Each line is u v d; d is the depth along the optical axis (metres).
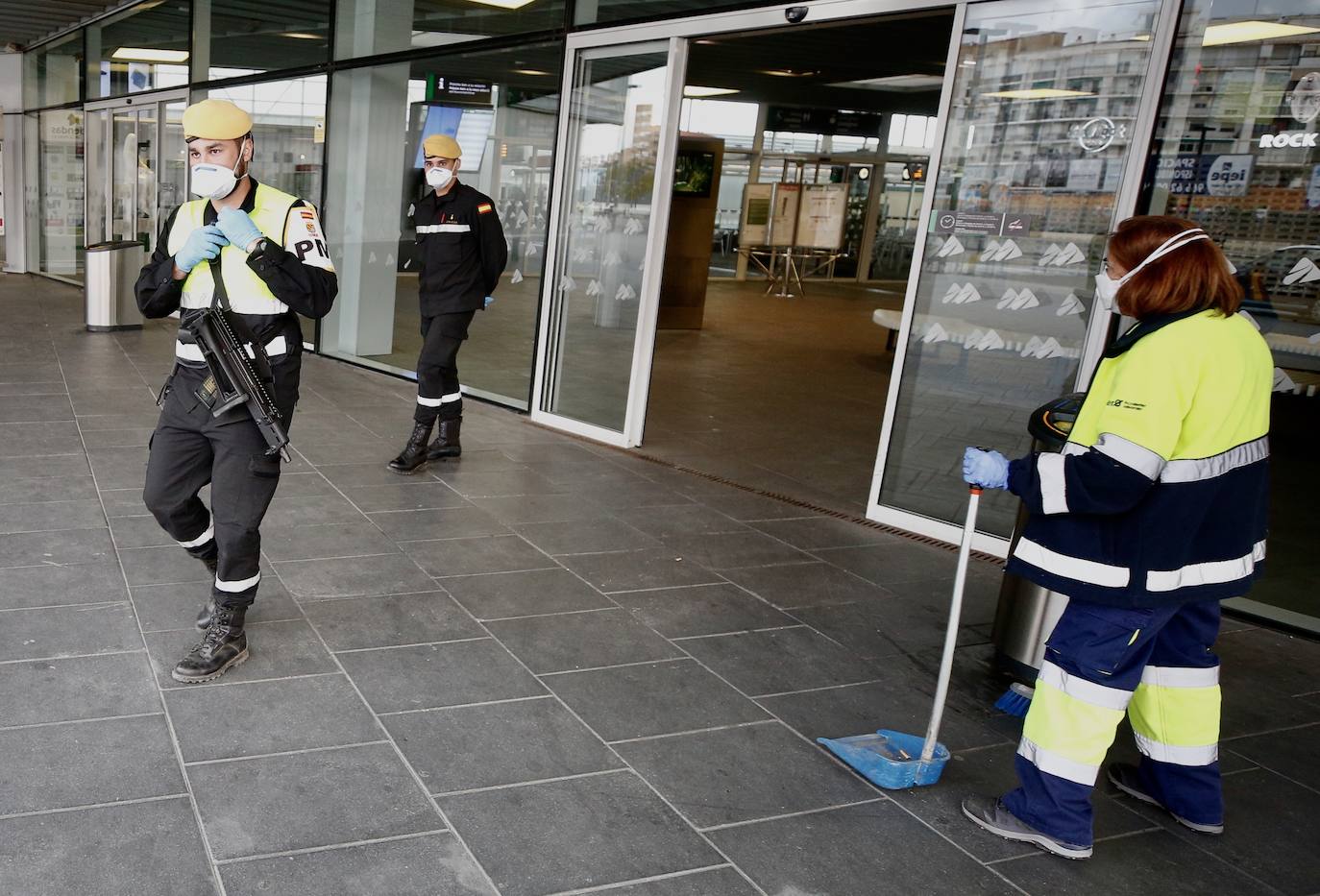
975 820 2.65
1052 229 4.59
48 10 12.76
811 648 3.66
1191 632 2.64
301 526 4.46
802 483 5.96
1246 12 4.02
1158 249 2.35
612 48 6.34
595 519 4.93
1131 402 2.29
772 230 19.91
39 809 2.36
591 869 2.32
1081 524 2.43
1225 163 4.15
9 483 4.71
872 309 17.27
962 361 4.93
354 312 9.04
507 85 7.12
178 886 2.14
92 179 13.79
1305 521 4.79
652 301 6.23
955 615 2.73
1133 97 4.30
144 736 2.70
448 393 5.67
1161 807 2.82
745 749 2.92
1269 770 3.08
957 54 4.79
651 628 3.71
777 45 11.41
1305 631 4.15
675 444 6.70
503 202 7.26
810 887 2.34
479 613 3.70
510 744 2.83
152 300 2.95
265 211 2.95
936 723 2.79
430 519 4.71
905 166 22.00
